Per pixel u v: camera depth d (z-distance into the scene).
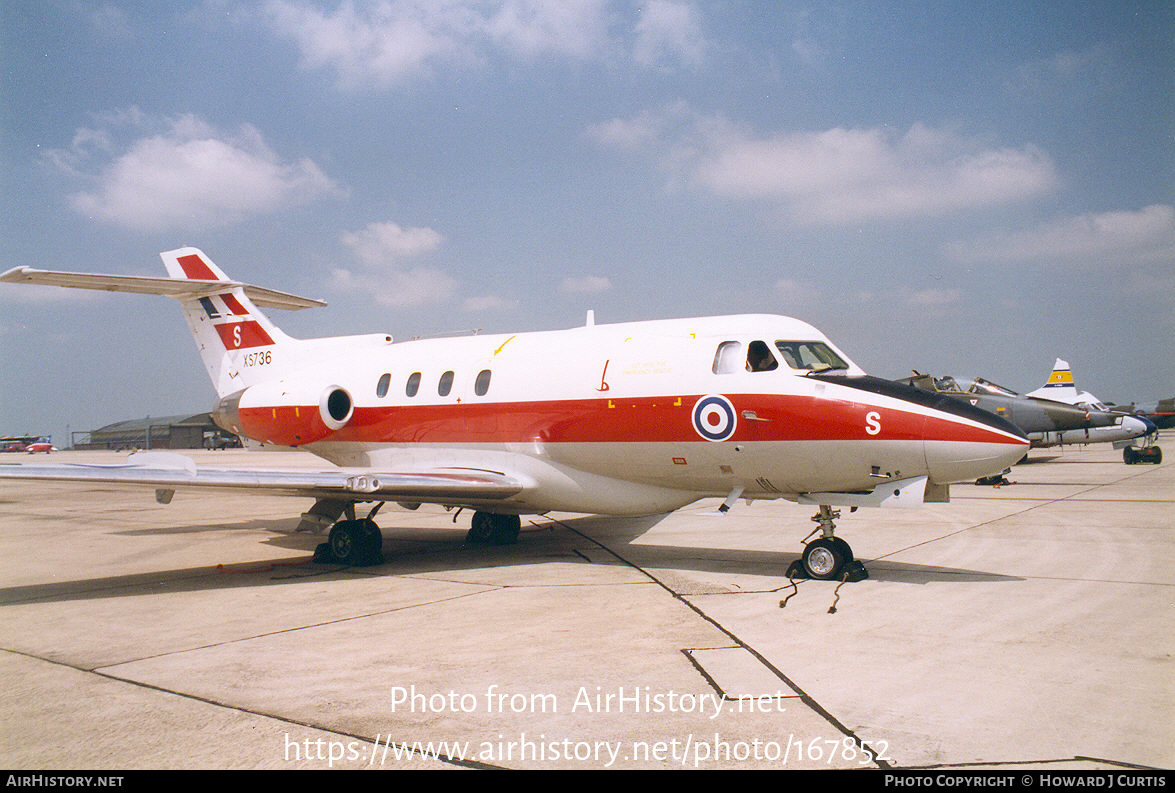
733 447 9.30
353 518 11.00
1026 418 24.86
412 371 12.52
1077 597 7.65
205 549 12.74
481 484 10.45
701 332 9.95
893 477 8.62
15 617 7.75
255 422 13.58
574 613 7.43
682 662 5.75
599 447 10.31
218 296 15.29
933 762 3.99
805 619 7.01
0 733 4.58
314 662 5.93
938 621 6.82
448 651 6.16
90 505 21.88
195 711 4.89
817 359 9.35
